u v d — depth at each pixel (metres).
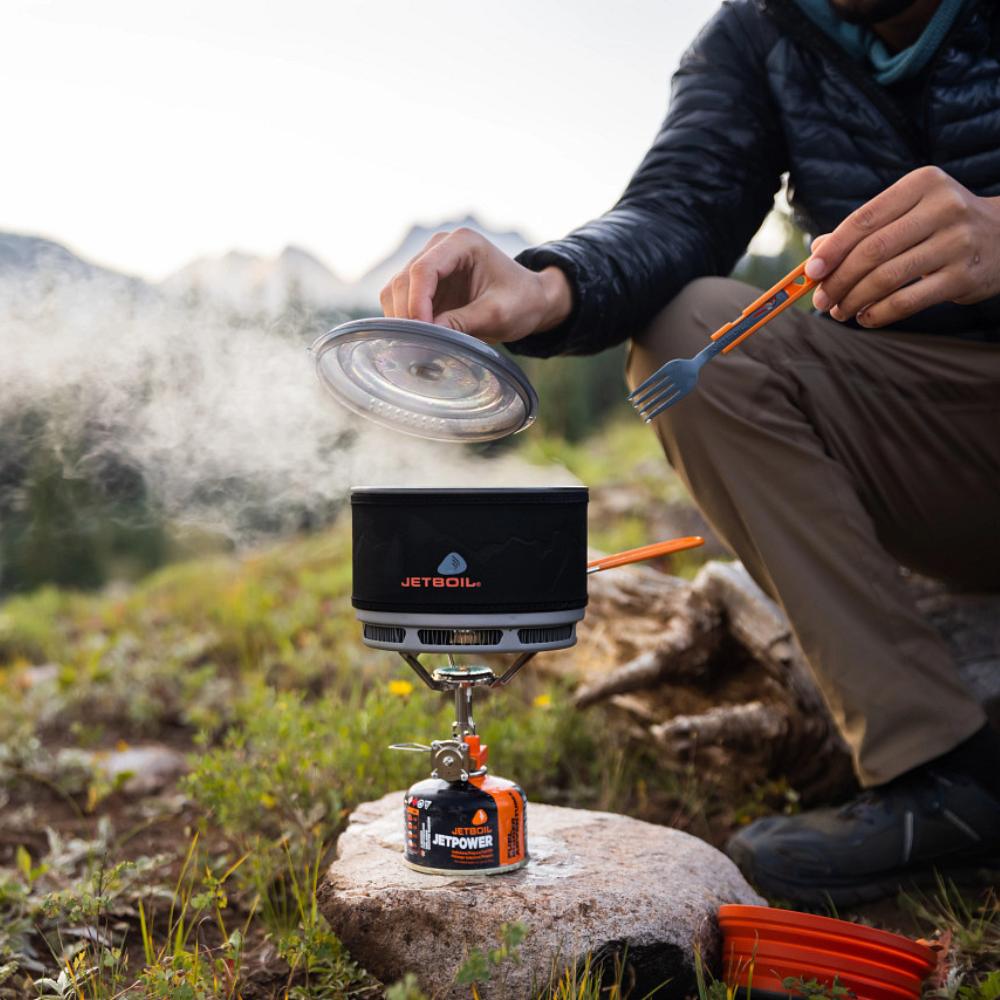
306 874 1.04
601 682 1.37
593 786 1.38
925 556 1.15
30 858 1.22
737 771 1.30
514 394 0.82
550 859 0.88
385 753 1.25
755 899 0.92
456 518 0.76
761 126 1.14
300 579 3.04
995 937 0.93
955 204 0.81
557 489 0.77
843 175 1.06
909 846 0.99
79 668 2.10
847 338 1.05
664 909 0.81
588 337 1.04
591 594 1.55
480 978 0.69
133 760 1.55
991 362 1.01
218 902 0.90
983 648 1.26
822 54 1.05
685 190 1.13
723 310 1.04
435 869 0.83
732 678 1.34
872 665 0.98
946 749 0.96
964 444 1.04
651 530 2.86
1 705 1.87
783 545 1.01
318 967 0.89
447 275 0.90
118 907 1.04
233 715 1.74
